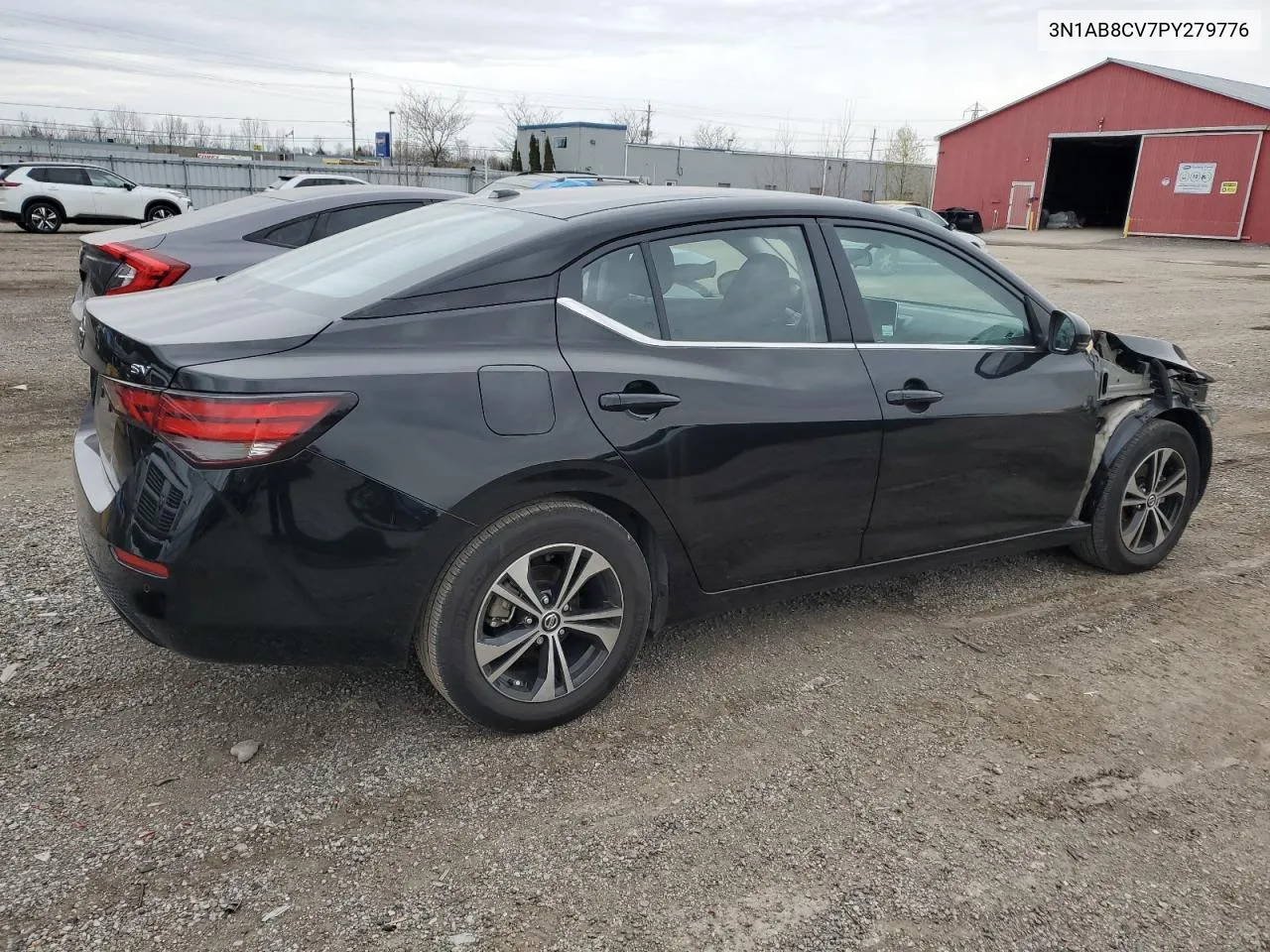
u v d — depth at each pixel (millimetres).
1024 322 3742
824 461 3164
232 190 35969
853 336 3277
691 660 3387
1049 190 42812
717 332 3025
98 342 2605
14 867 2258
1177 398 4160
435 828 2467
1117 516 4059
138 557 2398
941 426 3395
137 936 2076
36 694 2994
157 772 2650
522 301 2715
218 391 2311
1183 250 31766
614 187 3527
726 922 2180
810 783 2699
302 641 2525
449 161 59688
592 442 2711
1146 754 2900
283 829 2439
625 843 2436
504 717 2801
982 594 4020
